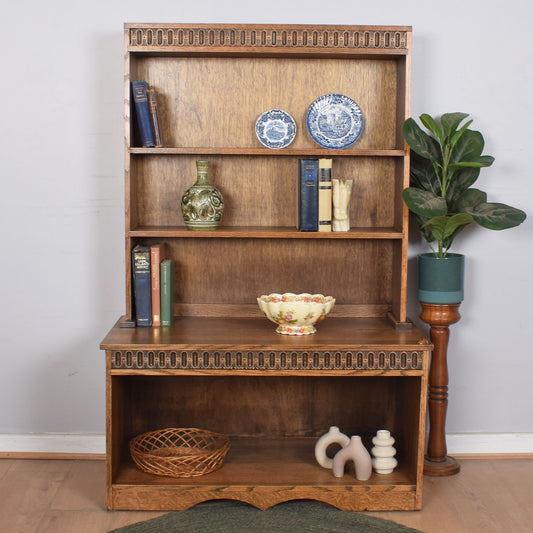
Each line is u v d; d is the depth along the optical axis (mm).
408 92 2840
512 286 3246
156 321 2959
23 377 3248
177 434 3098
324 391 3213
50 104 3090
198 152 2844
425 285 3002
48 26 3051
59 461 3230
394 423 3225
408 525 2676
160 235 2875
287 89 3061
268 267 3154
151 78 3045
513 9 3086
